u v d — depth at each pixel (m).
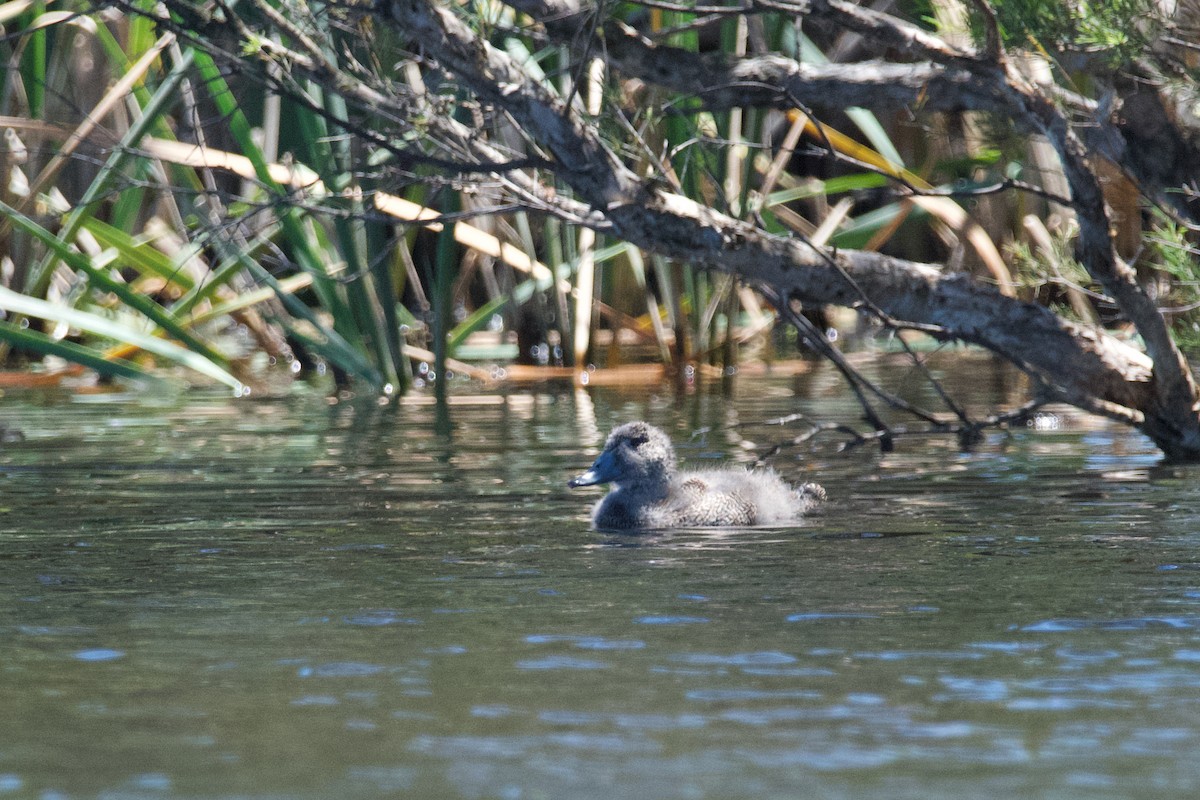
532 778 6.00
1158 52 12.70
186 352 21.19
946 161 19.91
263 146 21.50
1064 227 21.27
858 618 8.38
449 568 9.82
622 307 25.23
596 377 22.62
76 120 21.73
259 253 22.36
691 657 7.61
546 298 24.17
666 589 9.15
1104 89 13.11
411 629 8.20
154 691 7.11
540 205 13.38
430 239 23.52
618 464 11.76
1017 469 14.13
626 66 14.16
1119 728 6.55
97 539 10.83
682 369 23.19
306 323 24.09
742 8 12.41
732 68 14.28
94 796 5.84
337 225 20.41
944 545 10.51
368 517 11.84
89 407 19.70
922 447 15.86
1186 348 14.55
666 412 18.80
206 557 10.17
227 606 8.73
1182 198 14.50
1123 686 7.12
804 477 13.84
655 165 13.77
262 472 14.18
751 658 7.58
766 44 19.59
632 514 11.48
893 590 9.06
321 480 13.70
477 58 12.97
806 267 13.53
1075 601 8.73
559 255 23.34
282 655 7.69
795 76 14.38
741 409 19.02
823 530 11.24
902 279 13.79
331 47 13.87
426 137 13.45
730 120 19.70
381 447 15.94
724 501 11.68
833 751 6.29
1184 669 7.36
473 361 24.08
